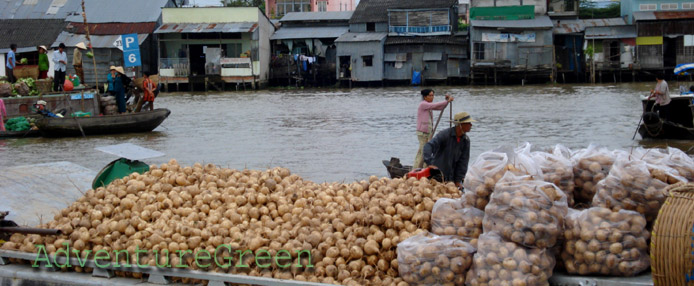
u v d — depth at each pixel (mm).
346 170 11992
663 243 4039
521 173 4785
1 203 7820
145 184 6211
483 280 4465
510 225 4484
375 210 5109
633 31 43844
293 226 5473
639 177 4613
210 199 5867
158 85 20984
